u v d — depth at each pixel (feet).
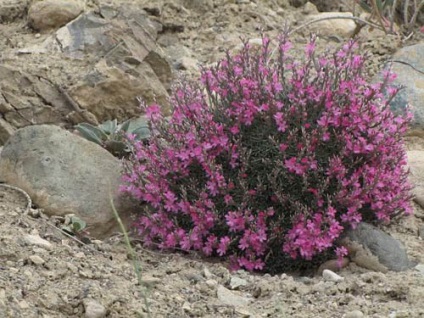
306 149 27.37
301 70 29.78
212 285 24.84
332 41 43.68
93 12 38.91
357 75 29.25
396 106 36.73
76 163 29.22
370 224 28.48
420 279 24.97
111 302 22.33
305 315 22.84
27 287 22.40
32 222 27.09
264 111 28.12
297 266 28.02
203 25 43.65
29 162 28.91
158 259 27.50
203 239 28.48
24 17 41.29
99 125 33.53
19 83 34.68
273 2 46.70
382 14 42.68
